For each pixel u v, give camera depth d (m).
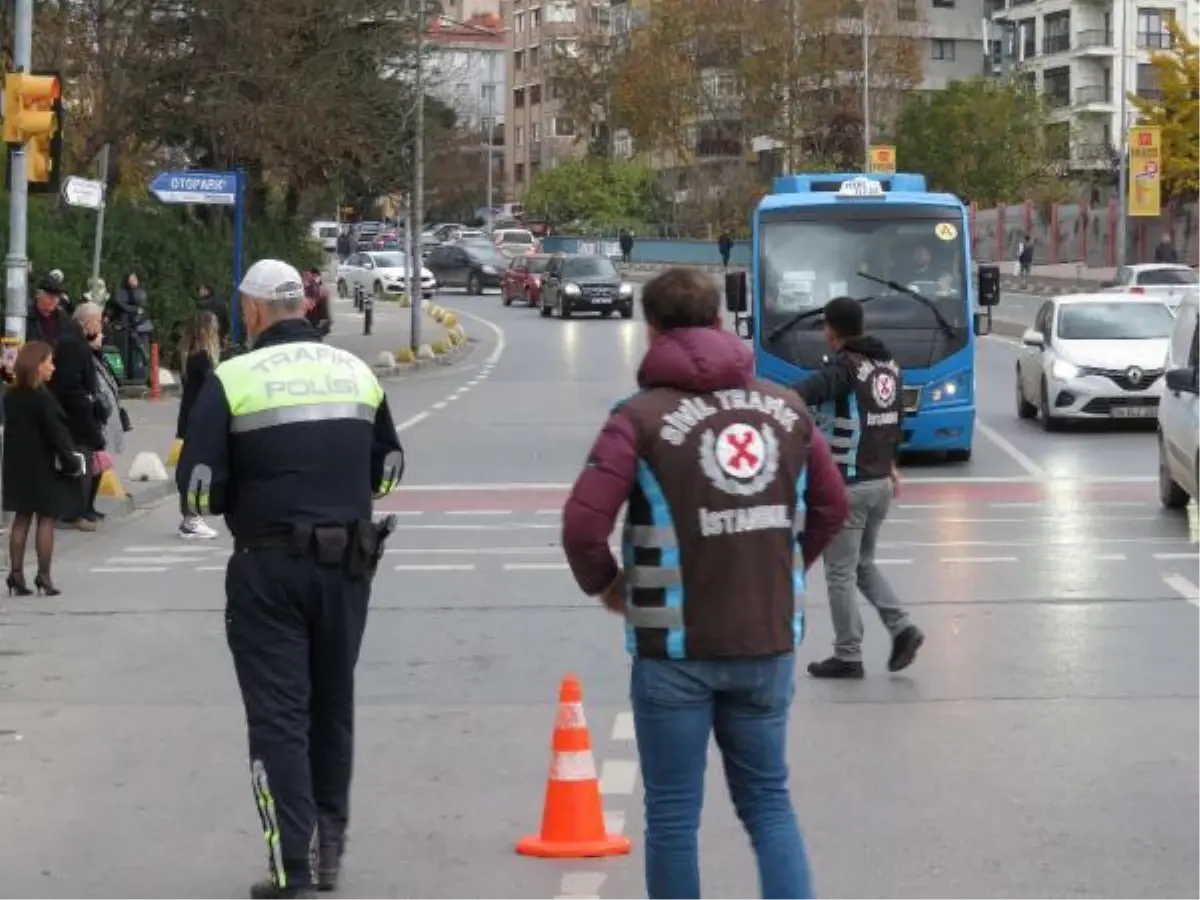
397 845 18.34
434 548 40.00
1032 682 25.73
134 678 26.98
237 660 16.08
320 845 16.67
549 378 96.81
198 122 93.31
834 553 25.73
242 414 15.88
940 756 21.66
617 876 17.22
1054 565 36.28
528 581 35.44
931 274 54.84
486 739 22.94
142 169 105.00
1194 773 20.77
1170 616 30.67
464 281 194.62
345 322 142.00
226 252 98.12
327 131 96.69
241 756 22.25
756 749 13.70
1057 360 64.75
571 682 18.27
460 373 101.38
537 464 57.62
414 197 109.94
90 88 93.56
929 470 54.50
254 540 15.92
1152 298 68.06
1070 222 199.25
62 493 34.53
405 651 28.66
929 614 31.09
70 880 17.41
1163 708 24.09
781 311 54.62
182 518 43.53
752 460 13.37
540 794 20.31
